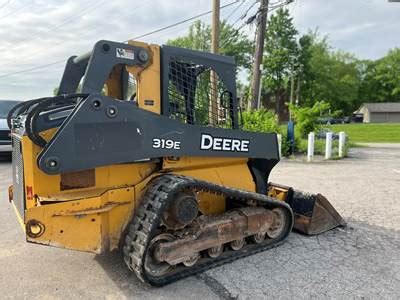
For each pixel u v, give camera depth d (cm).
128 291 332
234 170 429
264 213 413
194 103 387
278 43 5947
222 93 405
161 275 344
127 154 328
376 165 1112
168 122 351
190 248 351
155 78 353
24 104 368
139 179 361
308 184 810
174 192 335
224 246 399
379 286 339
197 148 371
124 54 336
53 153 292
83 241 324
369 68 7950
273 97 6419
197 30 3641
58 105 359
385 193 720
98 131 312
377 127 3831
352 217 558
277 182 834
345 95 6894
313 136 1205
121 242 348
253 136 418
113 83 401
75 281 352
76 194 329
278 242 435
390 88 7856
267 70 5994
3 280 354
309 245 439
